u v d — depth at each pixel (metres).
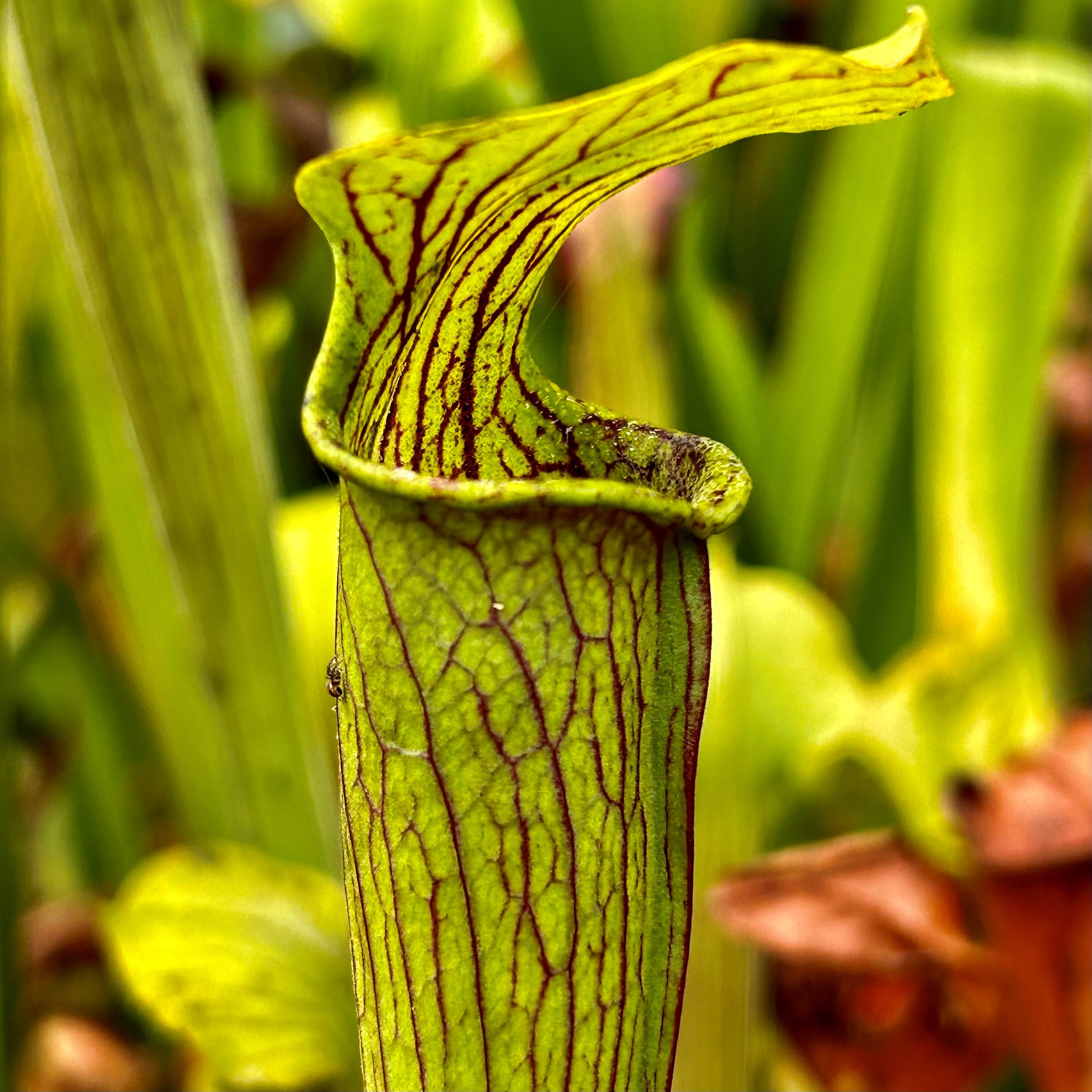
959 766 0.66
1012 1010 0.57
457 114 0.93
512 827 0.43
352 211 0.42
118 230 0.51
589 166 0.42
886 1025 0.64
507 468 0.46
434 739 0.43
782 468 0.81
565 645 0.43
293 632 0.55
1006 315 0.73
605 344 0.68
